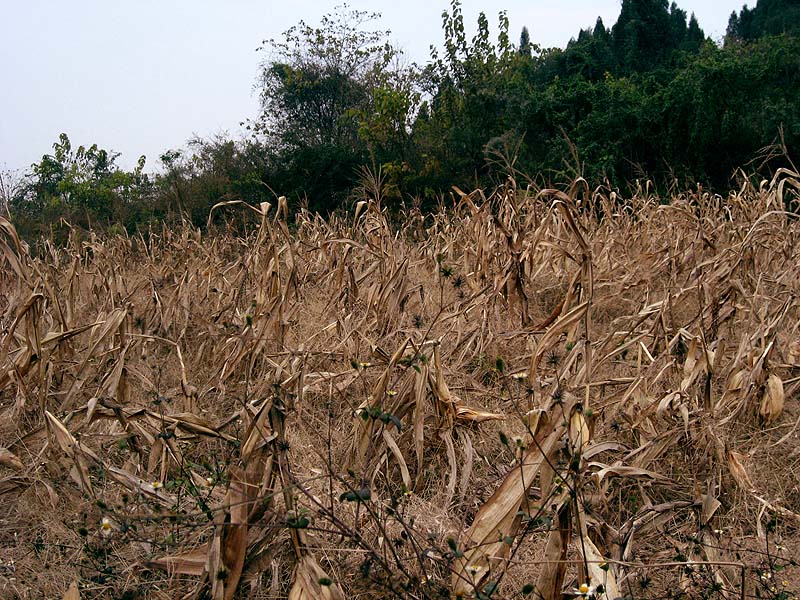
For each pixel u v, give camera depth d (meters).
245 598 3.24
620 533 3.34
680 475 3.97
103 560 3.41
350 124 26.31
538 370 5.12
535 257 7.71
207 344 5.92
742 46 20.86
